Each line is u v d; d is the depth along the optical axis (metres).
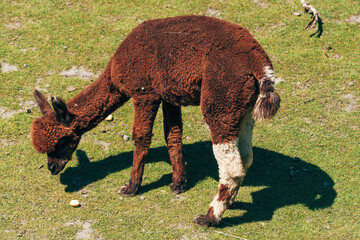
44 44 9.72
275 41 9.77
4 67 9.12
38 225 6.07
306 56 9.38
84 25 10.24
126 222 6.14
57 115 6.27
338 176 6.84
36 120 6.35
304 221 6.14
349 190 6.57
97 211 6.34
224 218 6.24
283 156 7.31
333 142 7.49
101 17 10.50
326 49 9.54
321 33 9.92
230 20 10.29
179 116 6.55
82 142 7.65
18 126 7.82
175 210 6.35
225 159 5.66
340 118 7.98
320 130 7.76
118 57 6.12
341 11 10.46
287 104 8.34
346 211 6.26
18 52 9.48
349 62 9.20
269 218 6.21
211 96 5.51
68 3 10.88
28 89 8.64
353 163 7.05
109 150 7.52
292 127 7.86
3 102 8.31
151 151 7.57
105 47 9.66
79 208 6.38
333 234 5.92
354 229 5.96
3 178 6.83
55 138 6.35
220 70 5.44
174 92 5.92
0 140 7.54
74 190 6.72
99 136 7.79
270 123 7.97
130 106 8.45
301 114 8.12
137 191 6.67
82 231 5.99
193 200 6.54
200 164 7.28
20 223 6.09
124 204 6.48
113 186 6.81
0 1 10.88
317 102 8.36
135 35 6.03
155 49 5.86
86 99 6.52
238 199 6.57
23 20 10.36
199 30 5.70
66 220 6.16
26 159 7.20
